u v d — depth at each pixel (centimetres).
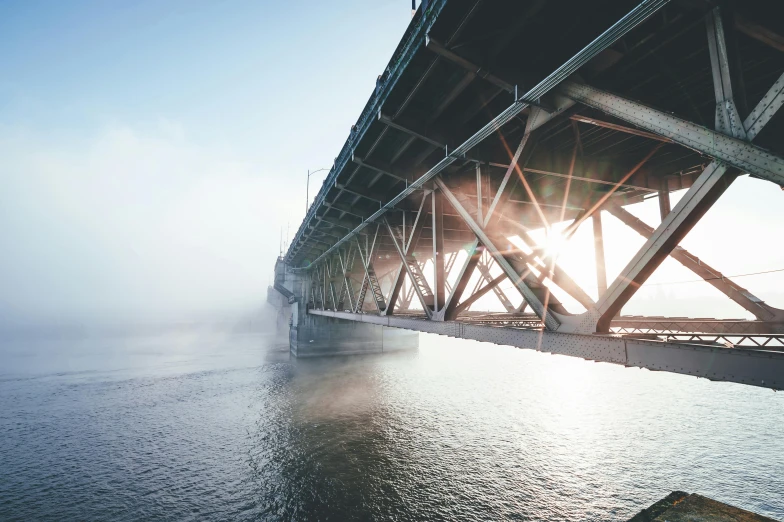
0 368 5022
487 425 2503
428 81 945
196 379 3981
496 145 1091
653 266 510
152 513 1530
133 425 2541
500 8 680
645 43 677
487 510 1538
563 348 679
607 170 1202
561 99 676
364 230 2161
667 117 480
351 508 1560
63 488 1725
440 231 1203
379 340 5512
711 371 453
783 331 838
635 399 3055
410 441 2244
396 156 1345
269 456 2052
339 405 2953
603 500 1590
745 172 390
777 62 724
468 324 962
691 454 1975
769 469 1778
